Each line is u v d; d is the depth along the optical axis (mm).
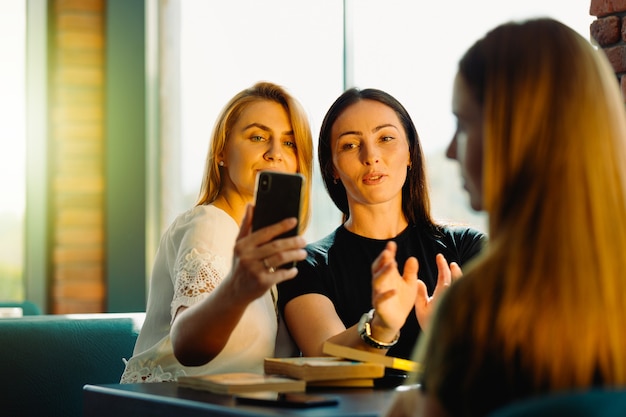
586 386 931
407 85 3500
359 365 1677
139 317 2781
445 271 1803
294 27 4090
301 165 2320
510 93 1016
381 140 2367
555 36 1032
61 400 2564
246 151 2256
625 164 1006
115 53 4852
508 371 933
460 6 3271
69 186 4852
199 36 4590
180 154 4703
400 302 1723
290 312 2275
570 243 950
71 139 4875
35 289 4812
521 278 950
